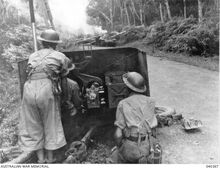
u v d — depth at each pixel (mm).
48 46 3148
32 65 2955
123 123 2779
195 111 4863
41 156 3006
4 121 4742
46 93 2848
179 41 13070
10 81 6852
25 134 2924
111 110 3832
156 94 6156
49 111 2891
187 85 6867
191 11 18672
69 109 3352
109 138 3680
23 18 13219
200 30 11812
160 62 11312
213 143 3588
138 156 2594
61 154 3252
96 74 3904
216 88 6406
